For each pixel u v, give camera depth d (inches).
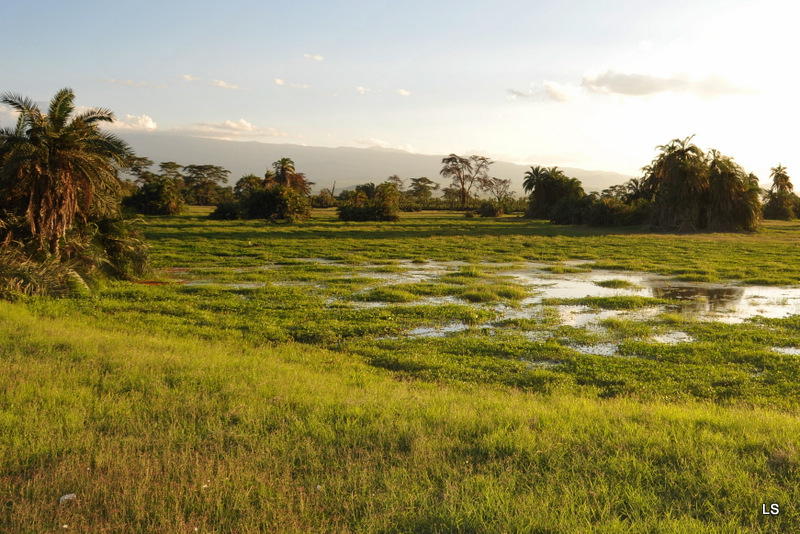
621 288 932.6
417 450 231.8
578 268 1189.7
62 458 224.2
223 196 5748.0
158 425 264.2
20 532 168.7
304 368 432.8
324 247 1599.4
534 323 631.8
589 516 177.8
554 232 2342.5
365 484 200.8
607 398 390.0
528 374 436.8
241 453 229.5
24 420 265.0
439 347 525.0
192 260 1267.2
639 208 2738.7
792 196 4033.0
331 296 813.9
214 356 441.1
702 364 473.4
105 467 216.7
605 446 239.6
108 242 921.5
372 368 453.4
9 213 756.6
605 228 2652.6
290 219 2910.9
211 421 269.3
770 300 823.7
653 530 167.9
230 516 180.4
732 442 243.9
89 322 596.4
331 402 310.7
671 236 2166.6
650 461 223.8
